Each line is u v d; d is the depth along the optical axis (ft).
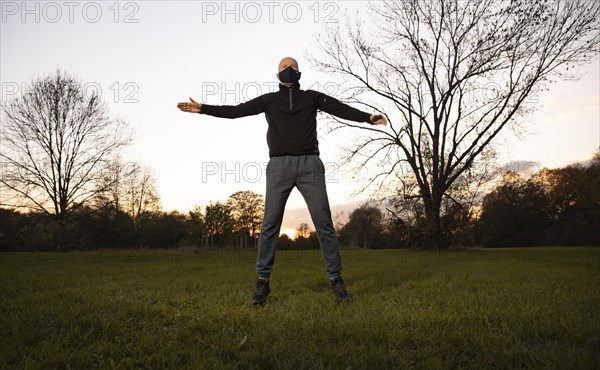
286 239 81.97
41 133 78.69
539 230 141.59
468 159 58.90
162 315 8.89
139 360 5.79
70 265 30.35
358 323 7.51
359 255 44.32
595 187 128.06
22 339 6.81
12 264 32.50
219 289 13.39
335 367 5.37
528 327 6.86
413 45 61.87
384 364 5.41
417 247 61.62
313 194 11.05
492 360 5.47
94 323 7.82
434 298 10.68
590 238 134.41
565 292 11.39
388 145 62.59
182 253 57.52
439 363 5.34
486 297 10.51
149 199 113.19
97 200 82.79
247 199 89.20
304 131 11.12
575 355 5.28
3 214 72.59
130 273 21.38
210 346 6.42
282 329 7.27
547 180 148.97
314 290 13.50
